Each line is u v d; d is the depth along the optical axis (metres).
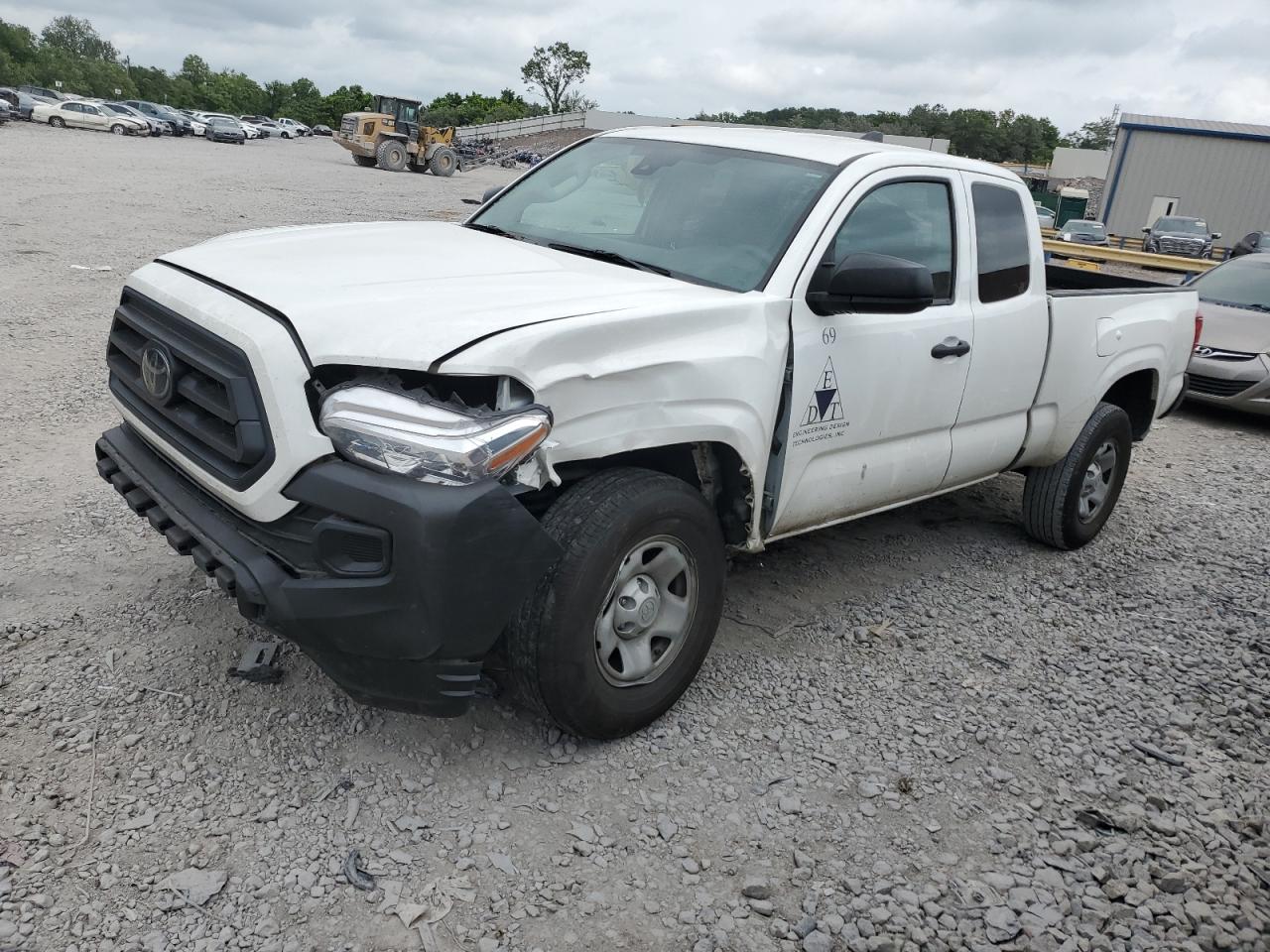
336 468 2.68
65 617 3.76
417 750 3.18
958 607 4.68
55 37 163.00
